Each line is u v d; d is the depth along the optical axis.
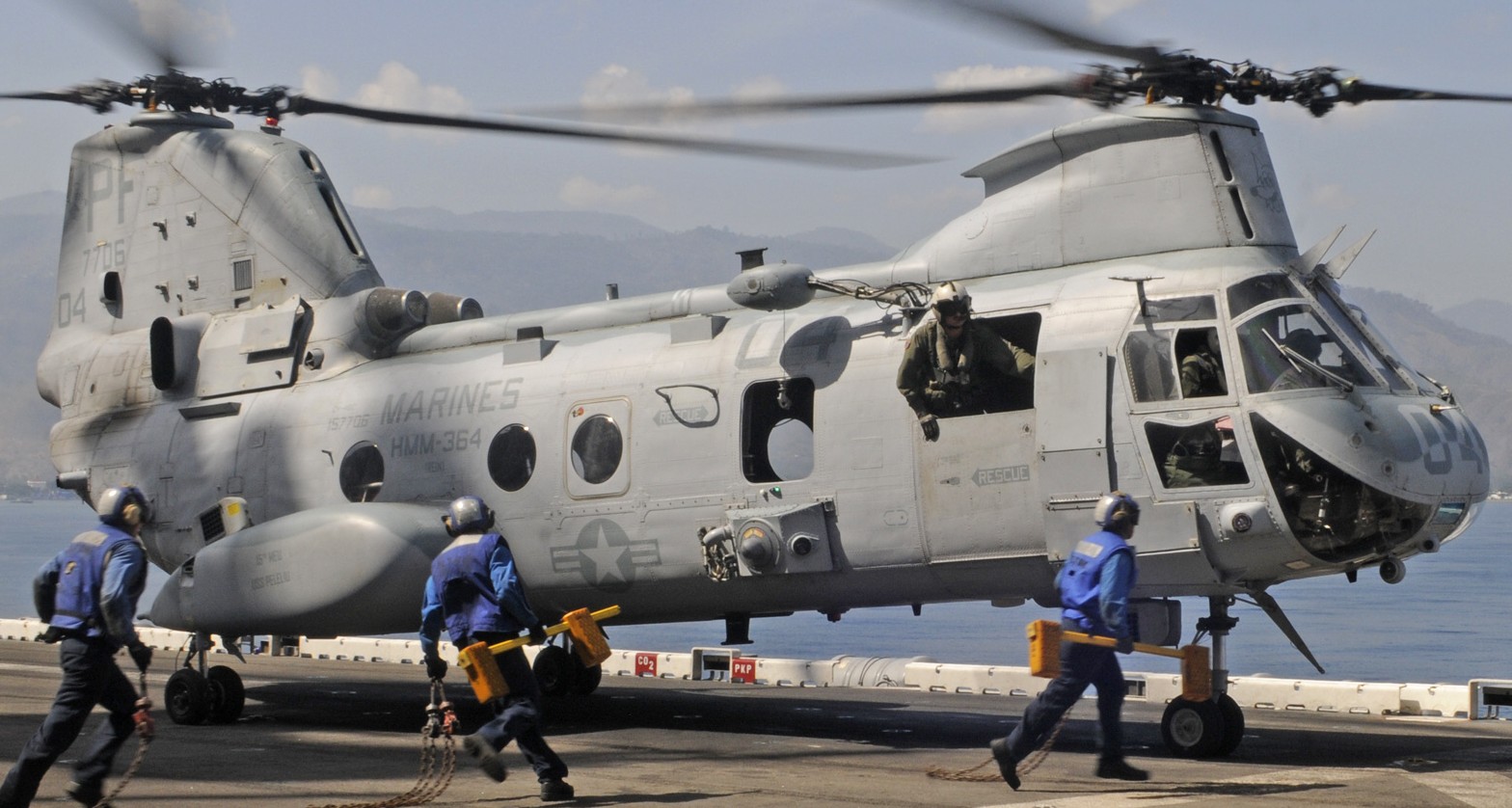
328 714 23.62
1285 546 17.20
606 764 17.66
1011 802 14.47
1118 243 19.12
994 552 18.66
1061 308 18.64
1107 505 15.19
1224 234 18.61
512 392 22.64
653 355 21.69
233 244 26.83
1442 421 17.92
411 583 21.36
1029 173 20.12
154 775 16.67
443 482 22.95
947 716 23.11
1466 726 21.70
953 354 18.72
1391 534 17.33
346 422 24.17
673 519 20.81
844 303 20.64
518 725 14.68
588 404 21.81
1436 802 14.25
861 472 19.47
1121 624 14.72
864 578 19.66
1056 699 14.91
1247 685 25.11
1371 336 18.52
